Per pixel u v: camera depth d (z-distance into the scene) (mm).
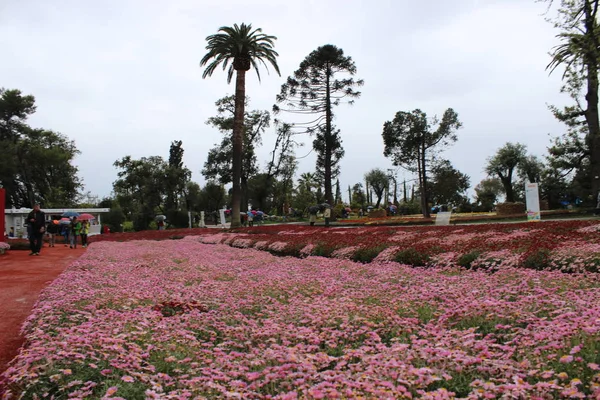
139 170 56281
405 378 2783
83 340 3619
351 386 2770
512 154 52281
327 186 39531
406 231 17641
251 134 53656
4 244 18141
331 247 12734
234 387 2947
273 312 5258
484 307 4402
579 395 2352
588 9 14125
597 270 6781
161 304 5938
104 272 9617
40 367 3076
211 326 4871
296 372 3070
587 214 24688
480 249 9086
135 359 3377
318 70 37750
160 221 42312
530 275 6512
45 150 55781
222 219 37375
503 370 2873
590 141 27812
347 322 4406
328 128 38938
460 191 43219
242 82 30922
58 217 33438
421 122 38969
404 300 5312
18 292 8453
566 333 3211
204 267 10406
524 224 16281
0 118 58688
